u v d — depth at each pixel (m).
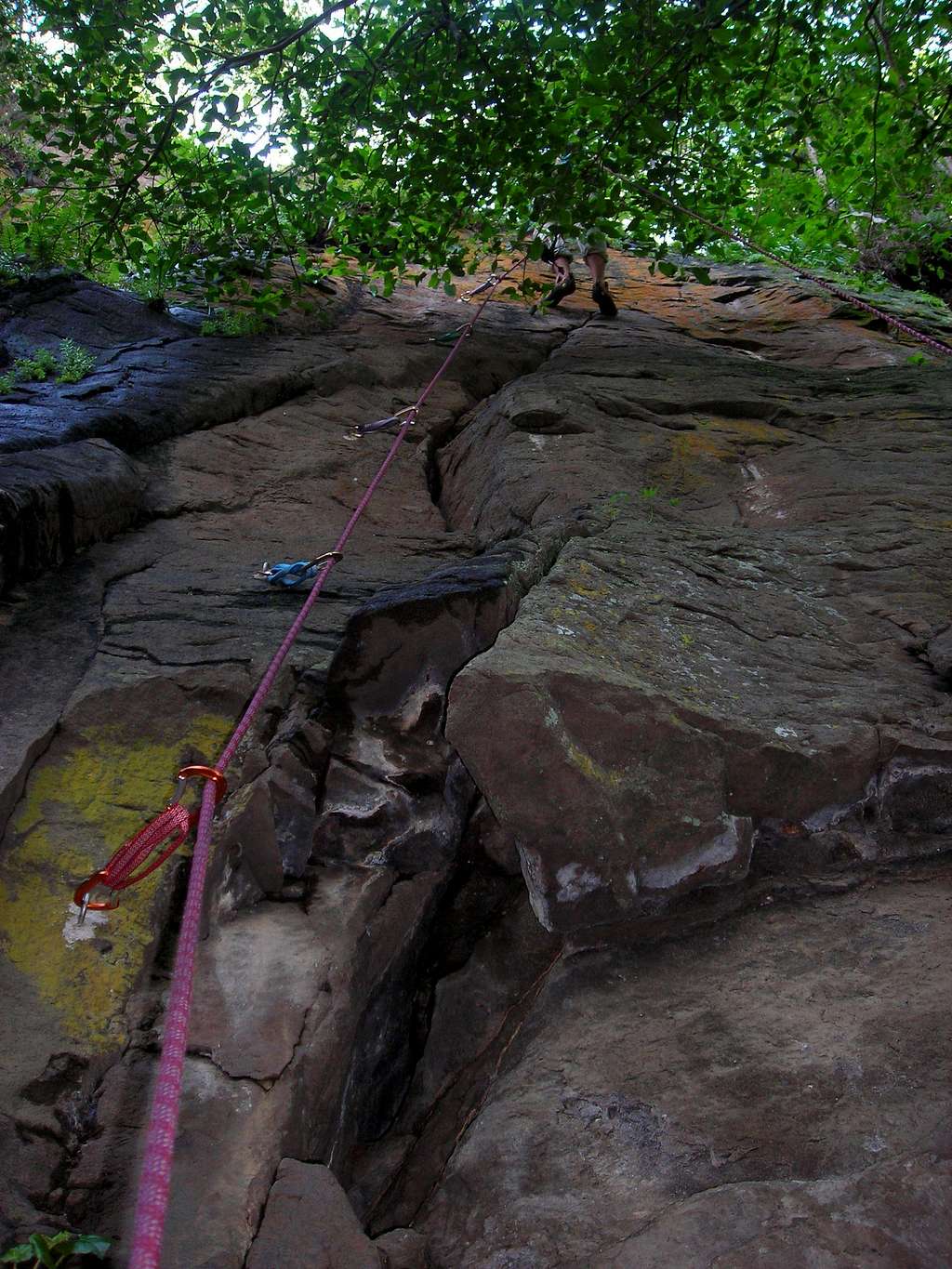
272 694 3.65
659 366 7.88
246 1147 2.31
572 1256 2.04
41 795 3.10
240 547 5.12
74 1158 2.24
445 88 7.39
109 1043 2.48
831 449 6.27
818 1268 1.83
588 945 2.95
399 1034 3.11
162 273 7.99
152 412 6.07
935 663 3.79
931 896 2.98
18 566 4.27
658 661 3.48
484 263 11.85
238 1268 2.06
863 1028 2.47
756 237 11.45
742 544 4.75
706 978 2.79
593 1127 2.35
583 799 2.90
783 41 7.88
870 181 9.53
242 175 7.73
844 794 3.19
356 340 8.40
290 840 3.28
